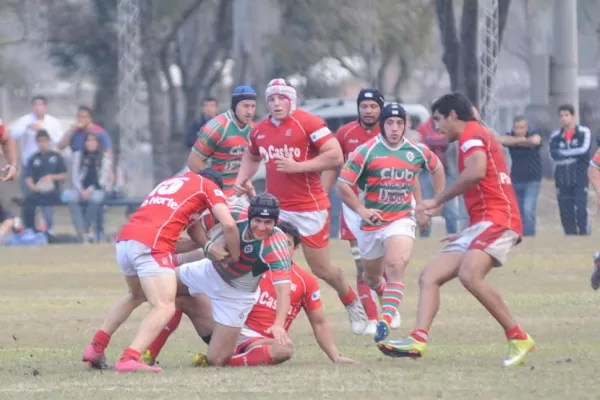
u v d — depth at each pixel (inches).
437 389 1069.1
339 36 5246.1
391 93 6555.1
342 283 1501.0
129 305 1235.2
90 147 3085.6
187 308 1258.6
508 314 1206.9
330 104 3786.9
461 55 4042.8
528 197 2967.5
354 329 1505.9
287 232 1237.7
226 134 1716.3
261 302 1256.2
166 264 1185.4
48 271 2411.4
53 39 5693.9
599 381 1110.4
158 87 5472.4
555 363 1234.0
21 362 1295.5
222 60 5738.2
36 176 3080.7
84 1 5723.4
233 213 1202.6
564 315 1660.9
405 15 5334.6
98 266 2506.2
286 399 1021.8
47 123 3245.6
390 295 1355.8
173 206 1189.7
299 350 1369.3
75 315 1744.6
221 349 1225.4
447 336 1475.1
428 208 1199.6
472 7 3993.6
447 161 2783.0
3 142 1624.0
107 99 5659.5
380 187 1391.5
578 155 2955.2
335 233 3080.7
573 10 3895.2
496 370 1186.0
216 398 1026.7
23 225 3093.0
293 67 5142.7
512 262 2422.5
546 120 3752.5
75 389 1086.4
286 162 1443.2
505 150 3063.5
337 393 1051.3
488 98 3690.9
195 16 5915.4
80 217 3107.8
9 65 6840.6
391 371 1183.6
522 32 6732.3
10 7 5708.7
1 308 1836.9
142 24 5398.6
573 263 2390.5
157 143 5447.8
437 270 1208.8
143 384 1107.9
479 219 1200.2
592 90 6338.6
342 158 1470.2
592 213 3440.0
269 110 1485.0
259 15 4800.7
